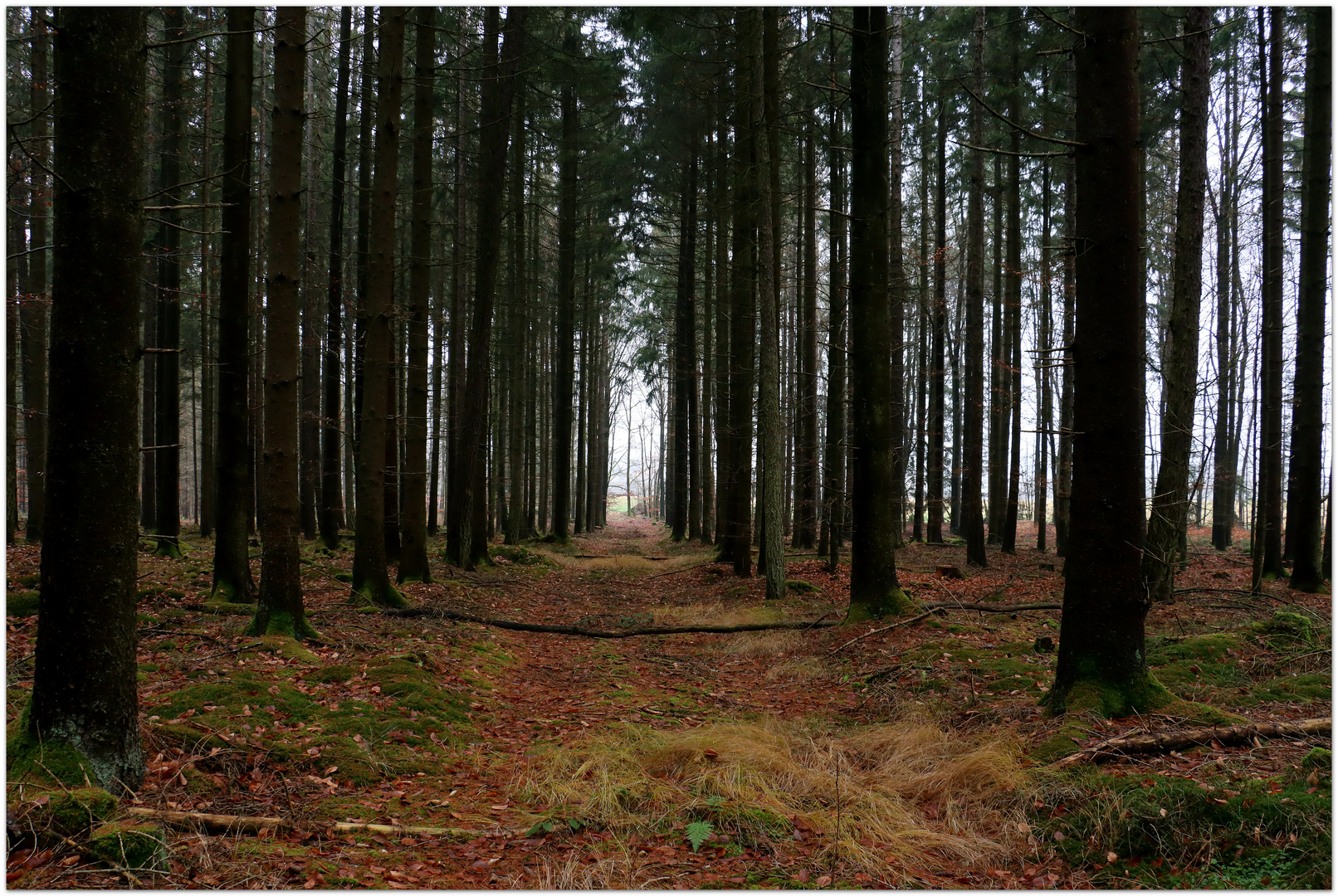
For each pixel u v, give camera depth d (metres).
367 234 15.05
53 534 3.49
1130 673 4.97
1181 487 9.35
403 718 5.34
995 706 5.60
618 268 24.27
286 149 6.94
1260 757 4.12
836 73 15.81
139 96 3.61
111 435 3.52
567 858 3.52
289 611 6.98
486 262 13.82
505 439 26.88
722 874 3.39
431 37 12.04
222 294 8.64
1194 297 9.30
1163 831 3.45
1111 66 5.04
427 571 12.03
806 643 8.80
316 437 18.08
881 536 9.13
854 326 9.27
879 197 9.09
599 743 5.04
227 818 3.53
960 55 17.52
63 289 3.43
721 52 14.69
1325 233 10.36
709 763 4.60
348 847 3.52
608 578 16.36
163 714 4.68
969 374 15.34
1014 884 3.38
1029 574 13.72
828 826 3.88
